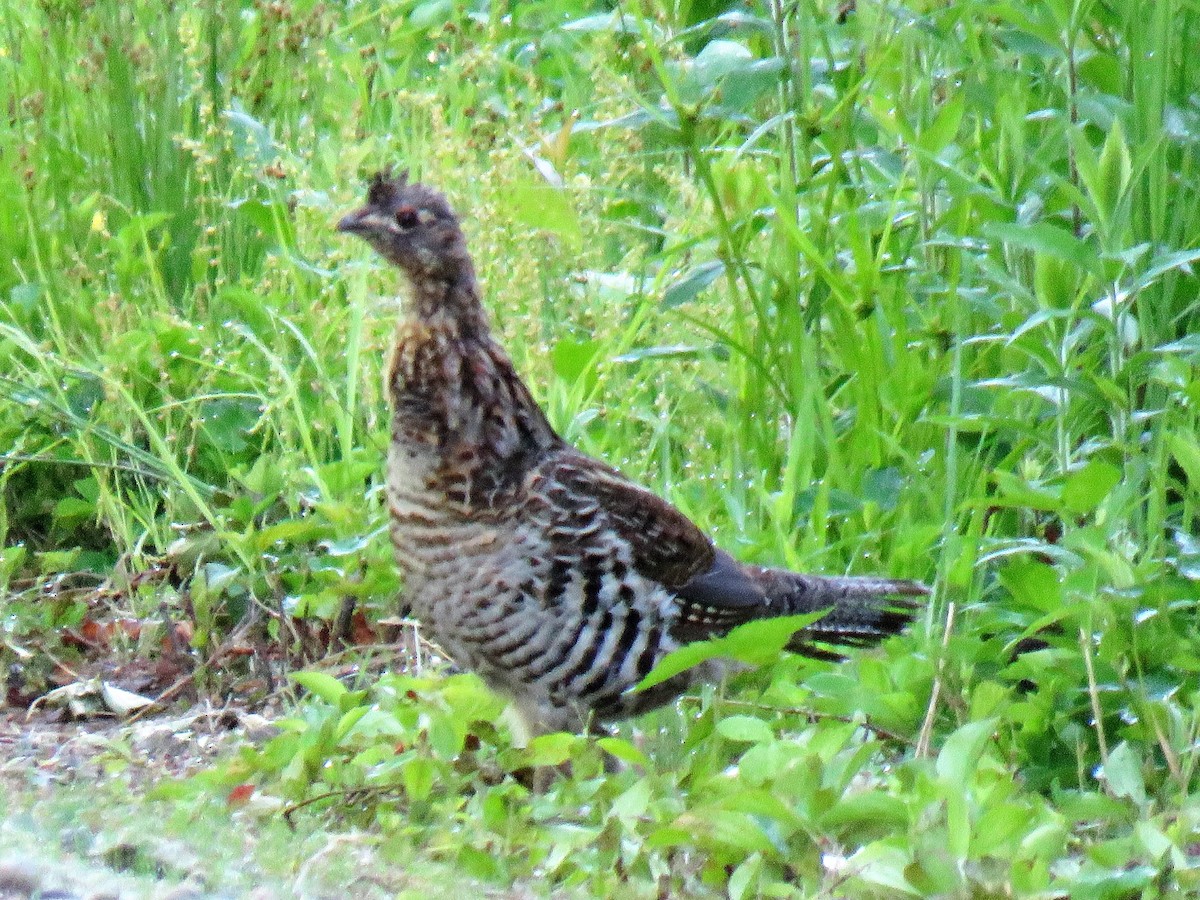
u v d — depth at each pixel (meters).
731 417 11.00
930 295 11.18
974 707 8.35
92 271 13.38
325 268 12.67
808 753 7.36
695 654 8.27
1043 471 10.55
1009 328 10.43
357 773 8.03
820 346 11.63
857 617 9.87
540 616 8.80
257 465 11.29
